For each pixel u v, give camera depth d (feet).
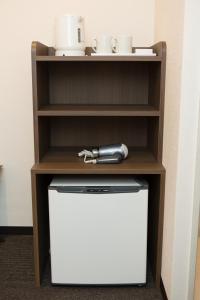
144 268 6.58
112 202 6.28
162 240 6.53
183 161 5.37
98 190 6.23
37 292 6.55
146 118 8.03
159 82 6.44
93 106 7.47
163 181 6.29
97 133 8.11
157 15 7.38
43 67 7.07
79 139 8.14
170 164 5.91
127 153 7.11
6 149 8.45
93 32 7.84
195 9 4.93
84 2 7.73
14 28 7.88
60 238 6.43
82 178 6.81
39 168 6.30
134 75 7.84
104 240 6.43
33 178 6.30
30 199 8.72
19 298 6.37
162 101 6.37
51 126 8.06
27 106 8.24
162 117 6.45
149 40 7.86
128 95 7.93
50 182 7.05
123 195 6.25
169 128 6.02
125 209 6.31
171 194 5.81
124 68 7.80
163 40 6.68
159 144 6.58
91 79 7.86
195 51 5.04
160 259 6.61
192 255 5.62
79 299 6.35
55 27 6.71
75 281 6.63
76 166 6.45
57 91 7.91
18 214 8.79
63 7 7.77
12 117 8.29
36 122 6.45
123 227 6.39
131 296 6.46
